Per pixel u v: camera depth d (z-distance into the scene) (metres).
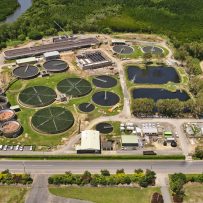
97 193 198.75
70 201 193.12
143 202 193.62
